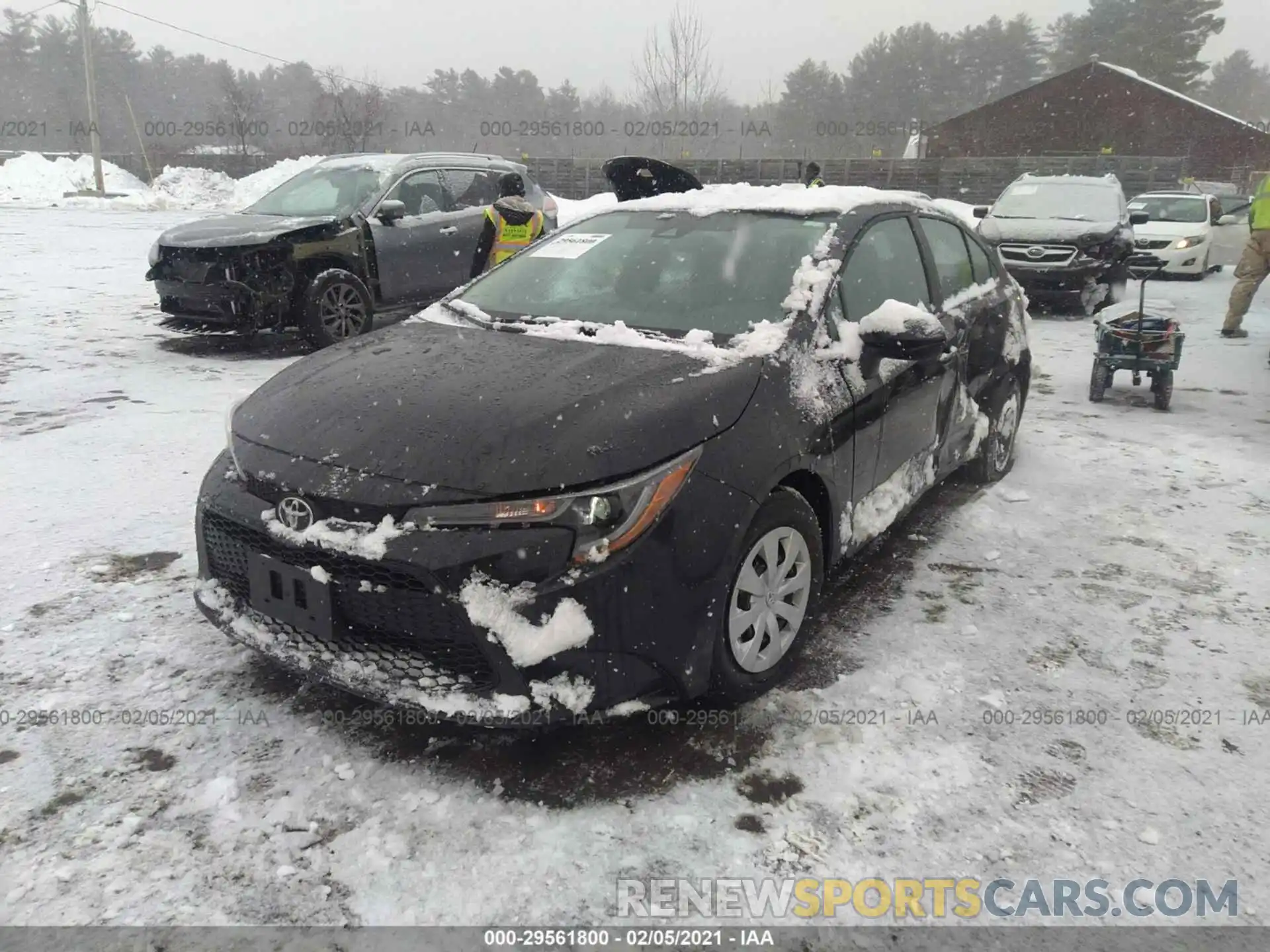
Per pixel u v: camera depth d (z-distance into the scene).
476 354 2.90
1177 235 14.38
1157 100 39.41
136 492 4.28
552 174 32.44
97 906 1.94
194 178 30.73
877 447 3.25
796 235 3.42
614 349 2.88
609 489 2.25
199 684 2.75
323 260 7.56
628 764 2.44
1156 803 2.34
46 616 3.11
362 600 2.31
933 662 3.01
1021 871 2.12
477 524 2.21
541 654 2.17
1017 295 4.96
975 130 42.56
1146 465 5.16
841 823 2.25
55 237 16.41
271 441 2.55
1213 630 3.26
